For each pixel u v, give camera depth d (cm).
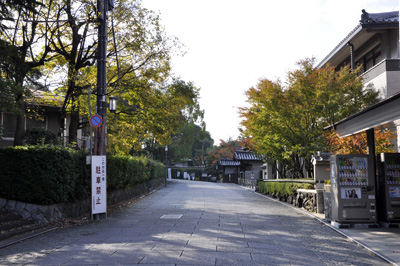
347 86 1520
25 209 1022
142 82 1644
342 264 607
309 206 1402
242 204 1689
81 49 1549
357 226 977
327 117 1518
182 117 1848
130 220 1141
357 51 2105
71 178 1141
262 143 1802
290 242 786
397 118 741
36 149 1034
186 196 2217
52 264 591
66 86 1592
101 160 1192
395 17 1755
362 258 654
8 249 723
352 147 1261
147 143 4481
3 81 1000
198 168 6994
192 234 861
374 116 845
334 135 1377
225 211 1375
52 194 1035
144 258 620
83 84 1648
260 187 2625
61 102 1858
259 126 1698
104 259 617
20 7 1134
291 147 1577
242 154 4656
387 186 991
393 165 998
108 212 1372
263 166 3803
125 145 1902
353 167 999
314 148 1488
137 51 1598
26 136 1716
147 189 2656
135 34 1566
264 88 1622
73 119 1773
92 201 1155
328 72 1597
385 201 991
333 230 965
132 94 1761
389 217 981
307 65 1598
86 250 695
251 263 596
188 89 1728
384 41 1798
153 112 1728
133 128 1838
